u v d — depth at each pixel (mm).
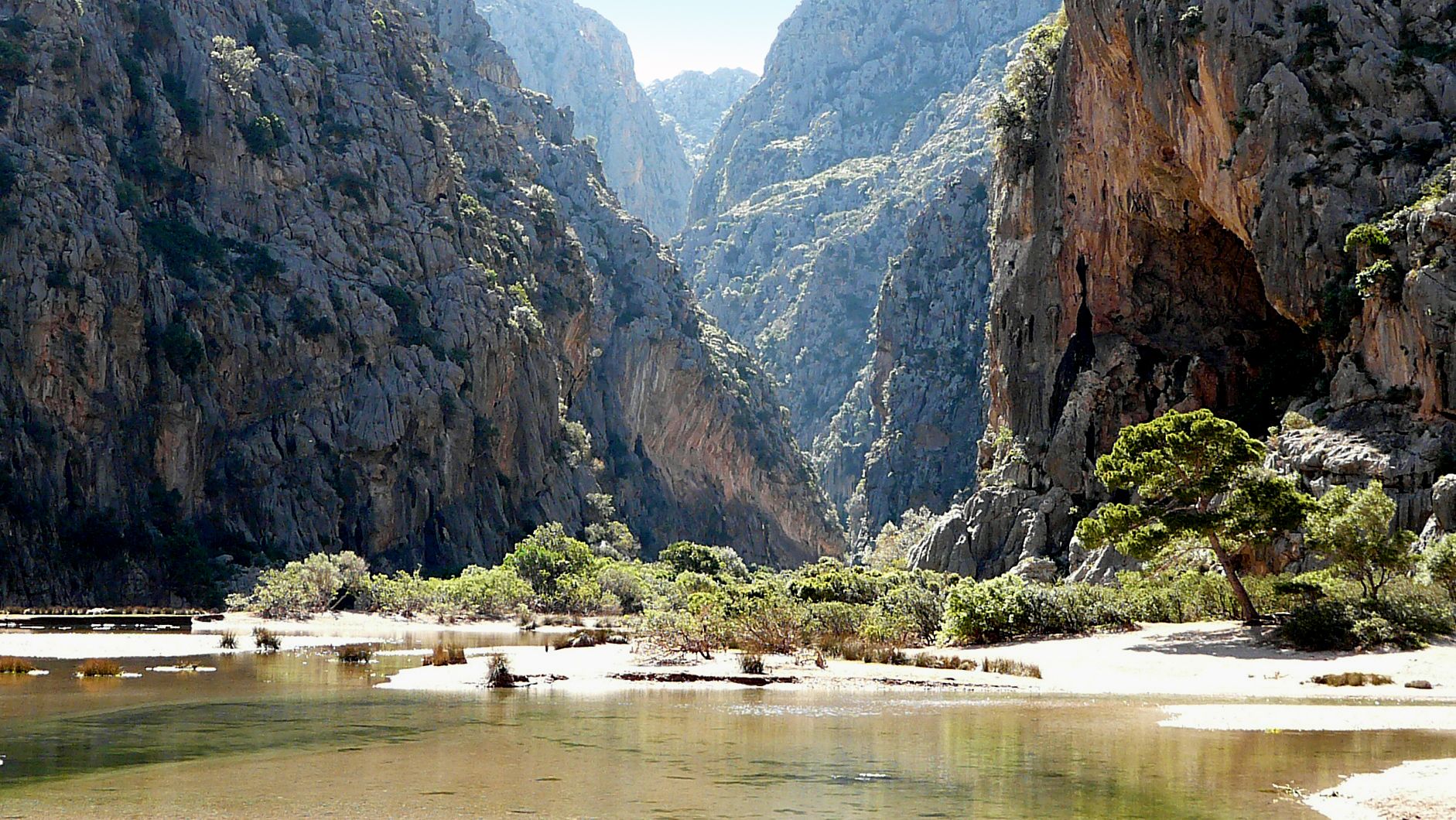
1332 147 75312
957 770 20391
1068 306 100750
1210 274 96500
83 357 114125
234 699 31203
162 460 119750
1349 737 24438
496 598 102125
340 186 154625
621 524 174875
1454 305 64812
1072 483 95062
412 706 29688
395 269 154500
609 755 21812
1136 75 89688
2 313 110750
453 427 147750
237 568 115875
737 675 37062
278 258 139875
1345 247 71312
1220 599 54219
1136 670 39938
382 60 184375
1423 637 43469
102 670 37844
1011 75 111938
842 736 24328
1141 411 94875
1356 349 70875
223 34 154875
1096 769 20562
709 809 17219
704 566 145250
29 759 21391
